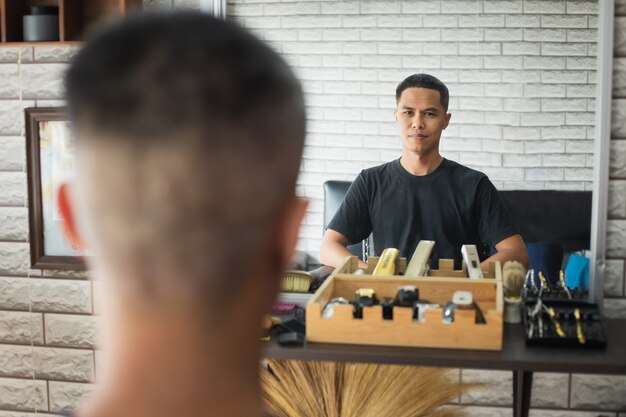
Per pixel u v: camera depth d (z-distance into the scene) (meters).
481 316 1.67
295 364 1.74
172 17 0.41
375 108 1.97
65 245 2.34
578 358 1.56
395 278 1.83
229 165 0.39
